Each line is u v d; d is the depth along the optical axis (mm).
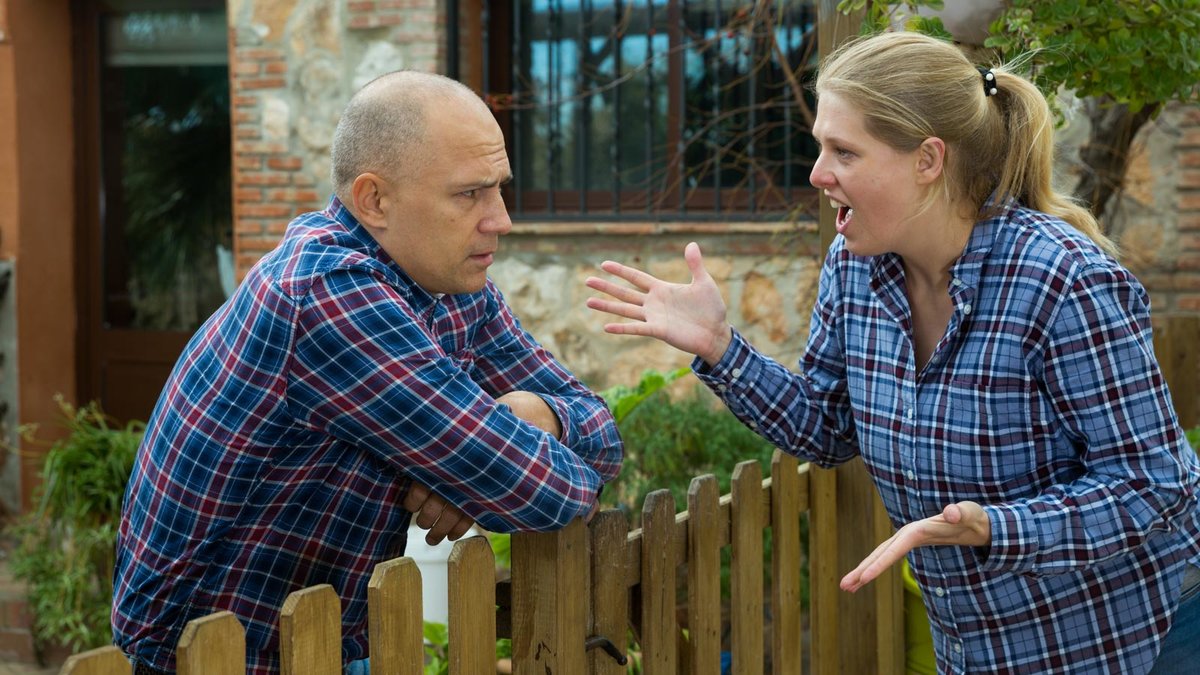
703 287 2090
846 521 2949
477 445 1798
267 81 5879
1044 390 1850
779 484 2697
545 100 5809
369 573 1912
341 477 1845
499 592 2062
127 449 4758
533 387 2168
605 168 5809
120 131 6594
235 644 1515
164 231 6629
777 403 2148
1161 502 1792
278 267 1796
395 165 1798
